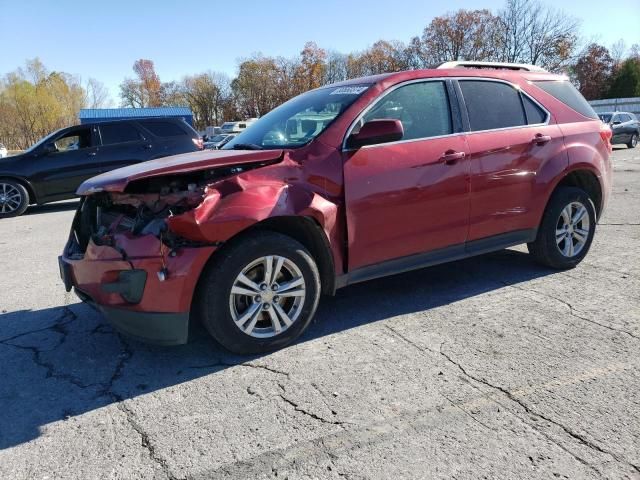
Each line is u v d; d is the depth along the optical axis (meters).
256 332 3.30
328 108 3.82
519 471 2.21
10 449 2.49
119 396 2.94
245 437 2.52
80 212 3.77
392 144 3.70
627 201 8.58
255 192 3.14
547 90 4.70
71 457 2.42
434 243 3.97
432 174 3.83
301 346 3.48
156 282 2.97
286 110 4.33
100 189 3.19
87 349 3.57
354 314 4.01
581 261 5.14
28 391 3.04
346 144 3.54
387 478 2.20
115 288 3.04
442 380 2.97
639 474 2.17
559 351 3.28
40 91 65.44
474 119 4.13
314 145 3.47
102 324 4.01
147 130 11.04
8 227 8.80
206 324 3.16
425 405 2.72
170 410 2.78
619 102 40.44
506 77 4.46
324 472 2.25
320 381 3.01
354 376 3.05
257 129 4.29
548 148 4.47
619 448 2.34
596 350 3.27
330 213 3.39
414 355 3.29
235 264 3.11
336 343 3.50
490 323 3.75
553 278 4.68
